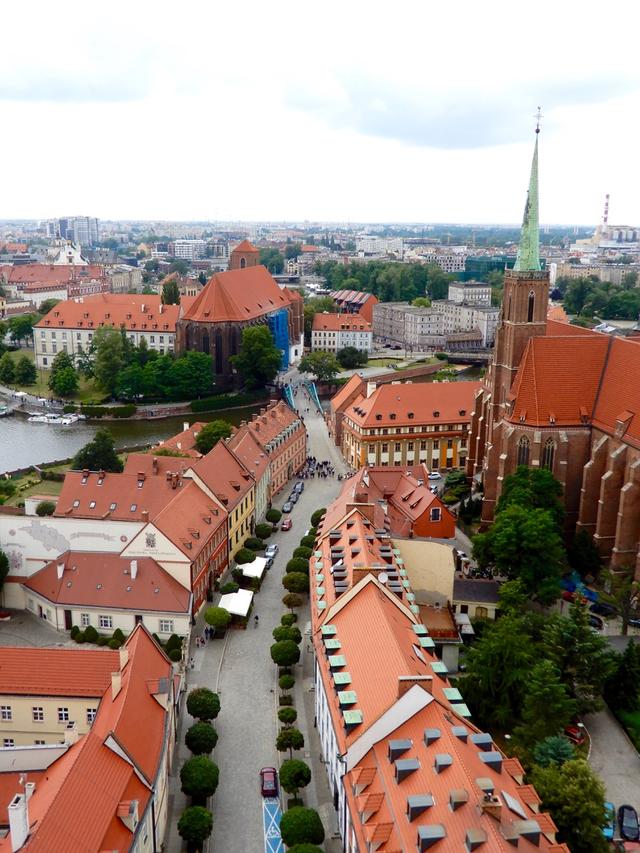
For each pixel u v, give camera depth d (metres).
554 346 136.25
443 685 75.06
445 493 165.00
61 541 115.62
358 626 80.69
